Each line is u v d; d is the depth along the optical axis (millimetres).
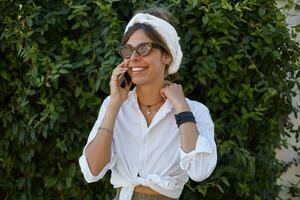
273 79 4094
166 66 2605
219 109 3992
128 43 2514
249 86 3918
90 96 3863
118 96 2564
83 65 3822
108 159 2533
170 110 2549
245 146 4109
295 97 4707
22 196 4113
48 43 4008
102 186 4121
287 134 4422
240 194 3953
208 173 2434
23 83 4055
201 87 3980
